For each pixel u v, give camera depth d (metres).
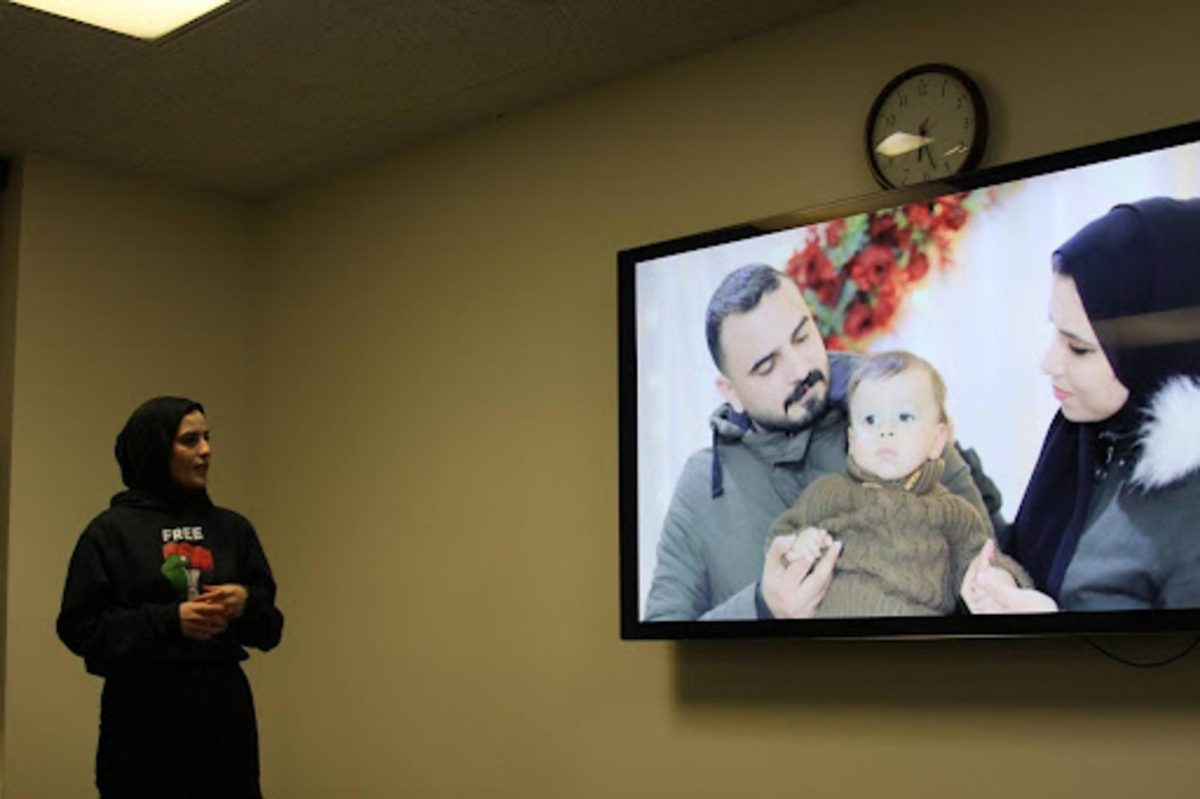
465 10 3.84
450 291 4.70
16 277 4.75
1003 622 3.19
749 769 3.75
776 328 3.66
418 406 4.75
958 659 3.40
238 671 3.34
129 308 5.01
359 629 4.84
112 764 3.18
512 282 4.51
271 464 5.24
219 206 5.32
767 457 3.64
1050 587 3.13
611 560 4.15
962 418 3.31
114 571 3.24
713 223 4.01
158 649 3.16
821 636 3.48
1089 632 3.07
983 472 3.27
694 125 4.09
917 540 3.35
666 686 3.96
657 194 4.15
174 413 3.35
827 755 3.60
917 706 3.46
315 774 4.91
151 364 5.04
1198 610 2.93
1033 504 3.18
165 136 4.73
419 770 4.58
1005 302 3.28
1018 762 3.27
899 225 3.47
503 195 4.57
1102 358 3.11
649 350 3.89
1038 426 3.20
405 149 4.90
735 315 3.74
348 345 5.02
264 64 4.17
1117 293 3.11
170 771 3.19
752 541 3.64
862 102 3.72
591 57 4.14
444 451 4.64
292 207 5.29
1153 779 3.06
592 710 4.14
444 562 4.60
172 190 5.19
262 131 4.70
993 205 3.32
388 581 4.77
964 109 3.47
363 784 4.75
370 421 4.91
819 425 3.56
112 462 4.89
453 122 4.65
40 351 4.76
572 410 4.30
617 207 4.25
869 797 3.51
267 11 3.83
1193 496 2.96
